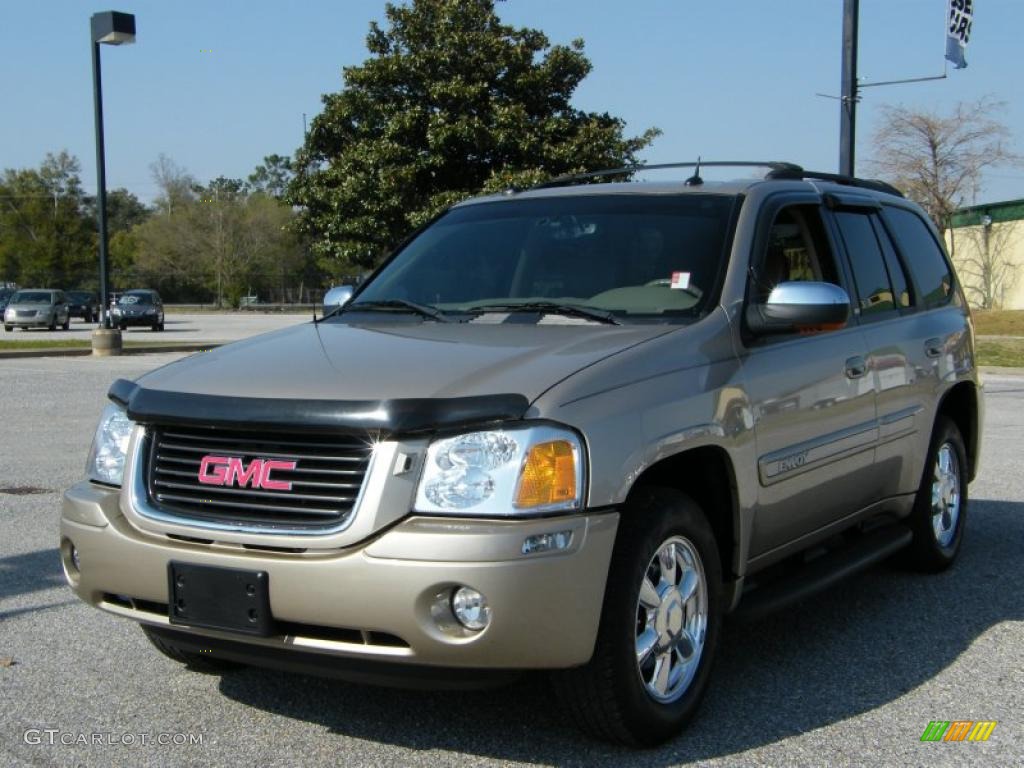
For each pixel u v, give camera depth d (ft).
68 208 281.54
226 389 12.19
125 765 12.00
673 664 12.67
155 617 12.24
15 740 12.67
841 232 17.51
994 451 33.19
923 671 14.92
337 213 71.97
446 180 71.41
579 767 11.90
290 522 11.40
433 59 70.44
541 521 10.96
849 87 48.91
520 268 15.83
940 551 19.60
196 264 295.89
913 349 18.20
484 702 13.70
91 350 83.35
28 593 18.48
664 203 15.96
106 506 12.58
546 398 11.41
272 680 14.60
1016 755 12.23
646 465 11.83
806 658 15.43
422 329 14.42
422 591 10.75
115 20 74.90
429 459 11.14
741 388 13.60
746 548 13.82
